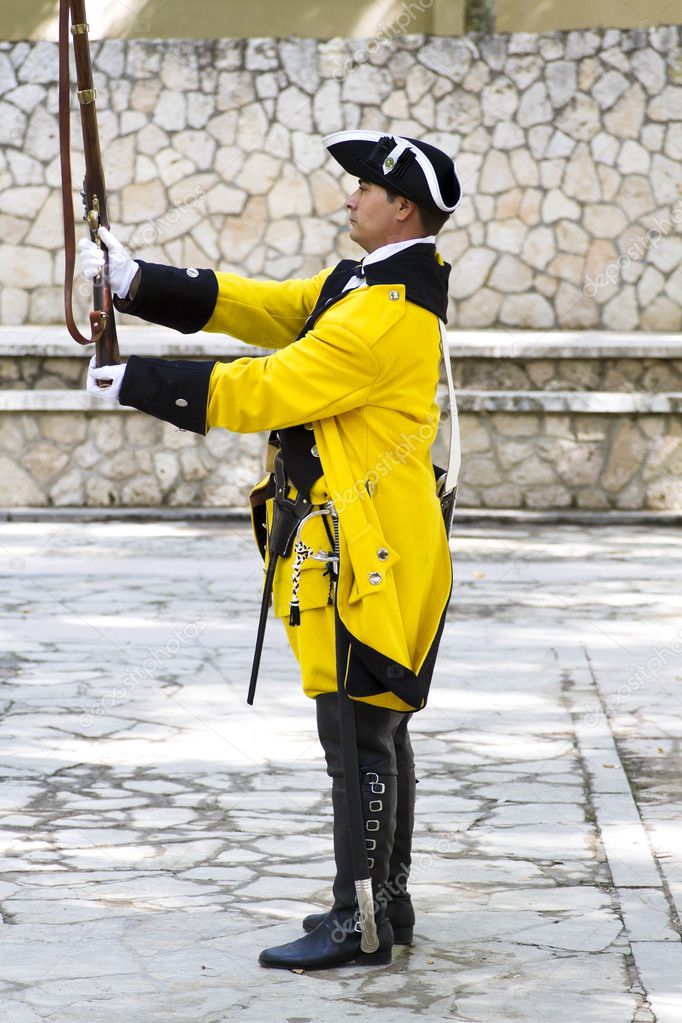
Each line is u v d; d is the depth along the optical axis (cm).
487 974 957
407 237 988
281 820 1312
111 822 1304
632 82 3641
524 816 1323
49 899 1102
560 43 3656
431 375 993
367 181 984
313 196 3750
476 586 2612
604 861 1199
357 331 948
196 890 1126
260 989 930
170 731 1630
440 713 1720
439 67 3681
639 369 3500
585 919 1062
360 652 938
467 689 1844
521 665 1980
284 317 1062
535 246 3716
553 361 3509
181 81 3734
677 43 3625
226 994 920
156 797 1381
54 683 1856
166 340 3525
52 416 3534
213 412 953
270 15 4031
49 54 3753
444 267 1009
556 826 1294
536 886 1140
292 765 1495
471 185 3712
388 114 3709
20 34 4044
